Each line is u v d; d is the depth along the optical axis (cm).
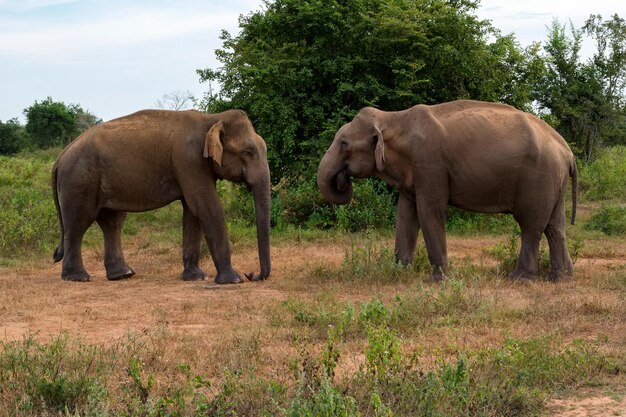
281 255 1270
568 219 1675
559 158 975
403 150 989
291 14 1656
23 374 540
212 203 1049
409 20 1586
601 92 2684
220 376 566
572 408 492
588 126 2642
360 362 594
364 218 1523
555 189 968
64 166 1074
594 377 549
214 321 777
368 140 1013
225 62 1819
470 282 932
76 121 4316
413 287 914
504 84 1714
